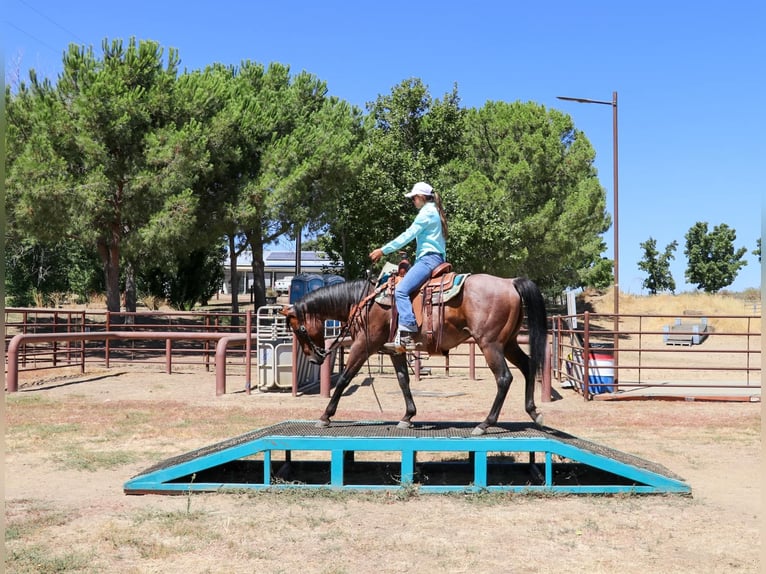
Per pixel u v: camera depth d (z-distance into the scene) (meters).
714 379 19.14
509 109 35.19
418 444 6.84
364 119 31.86
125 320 26.22
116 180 19.98
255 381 16.89
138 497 6.75
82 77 19.62
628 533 5.70
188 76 21.69
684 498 6.80
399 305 7.17
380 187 29.78
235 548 5.25
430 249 7.36
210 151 21.55
